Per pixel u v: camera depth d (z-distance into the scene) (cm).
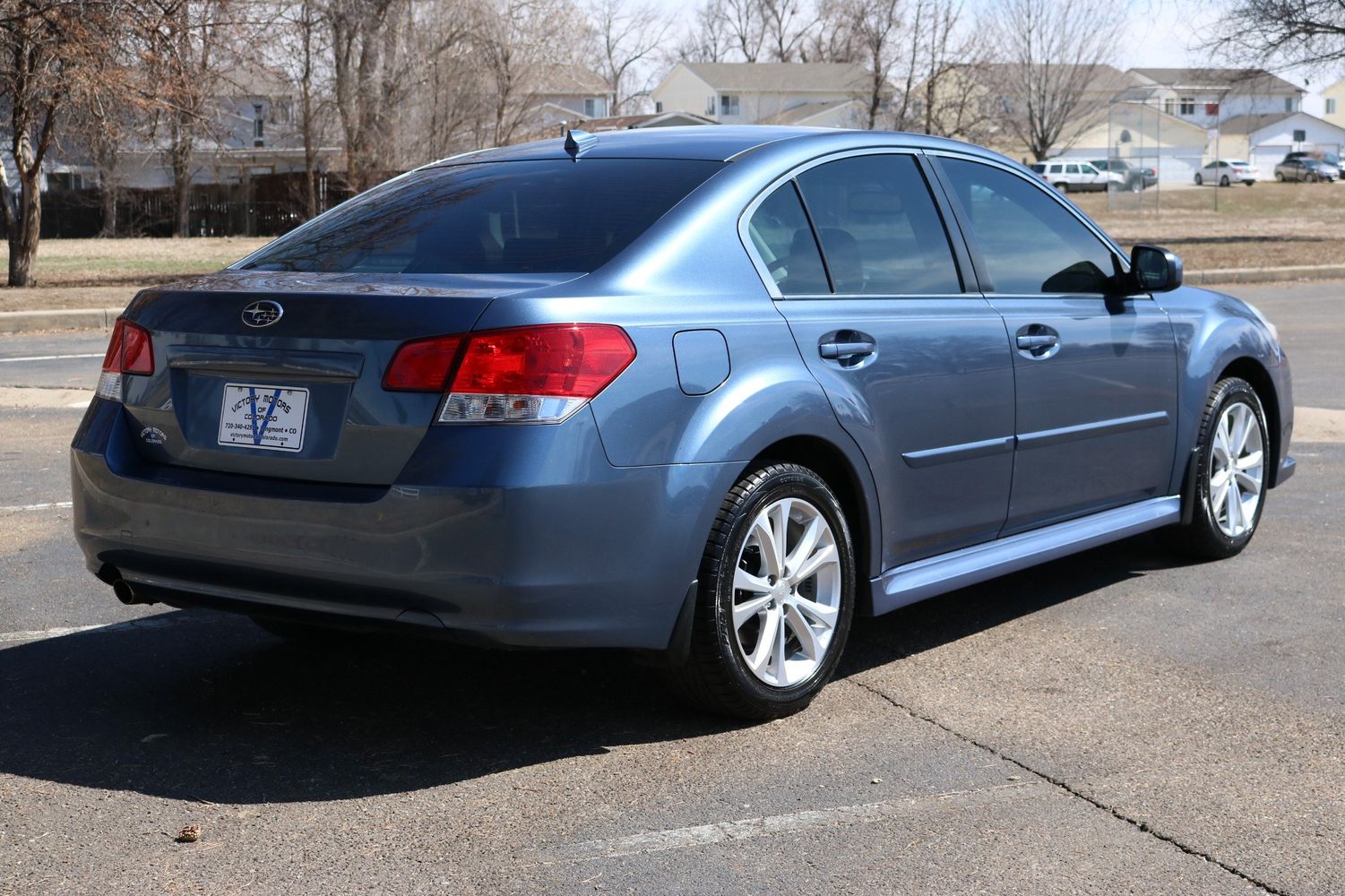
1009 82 6525
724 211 378
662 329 344
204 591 358
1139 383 495
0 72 1939
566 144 428
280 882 283
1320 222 3838
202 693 402
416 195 420
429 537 319
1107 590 516
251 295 351
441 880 284
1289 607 488
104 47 1814
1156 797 326
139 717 381
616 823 311
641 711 387
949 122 4319
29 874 286
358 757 352
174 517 354
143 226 4303
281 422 344
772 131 427
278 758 351
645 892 278
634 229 366
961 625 473
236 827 309
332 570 331
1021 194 477
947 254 436
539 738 365
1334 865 290
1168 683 409
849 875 285
